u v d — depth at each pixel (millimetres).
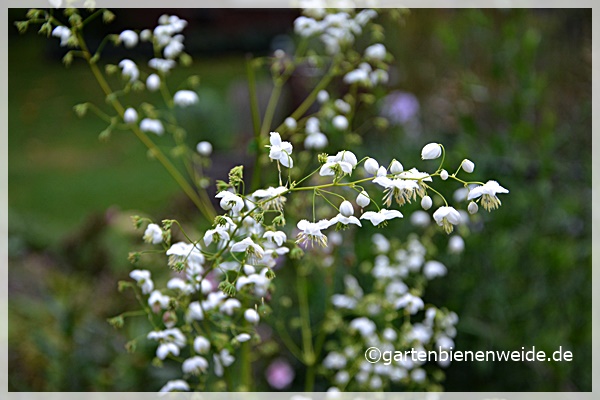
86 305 1196
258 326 1208
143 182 2793
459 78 1479
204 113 2506
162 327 959
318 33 1032
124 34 927
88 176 2877
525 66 1230
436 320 956
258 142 938
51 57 4520
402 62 1695
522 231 1192
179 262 787
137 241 1251
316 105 1962
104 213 1349
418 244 1000
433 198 1169
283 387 1181
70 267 1304
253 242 777
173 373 1112
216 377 1094
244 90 2557
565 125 1387
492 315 1127
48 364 1181
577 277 1153
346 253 1062
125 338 1179
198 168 2066
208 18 4527
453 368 1157
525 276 1153
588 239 1225
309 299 1150
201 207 965
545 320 1139
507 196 1200
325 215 968
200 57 4500
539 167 1238
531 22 1505
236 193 757
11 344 1232
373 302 982
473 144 1259
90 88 4008
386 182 732
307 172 1095
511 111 1256
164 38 942
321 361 1171
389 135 1458
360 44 1683
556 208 1208
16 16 4383
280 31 4598
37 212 2484
